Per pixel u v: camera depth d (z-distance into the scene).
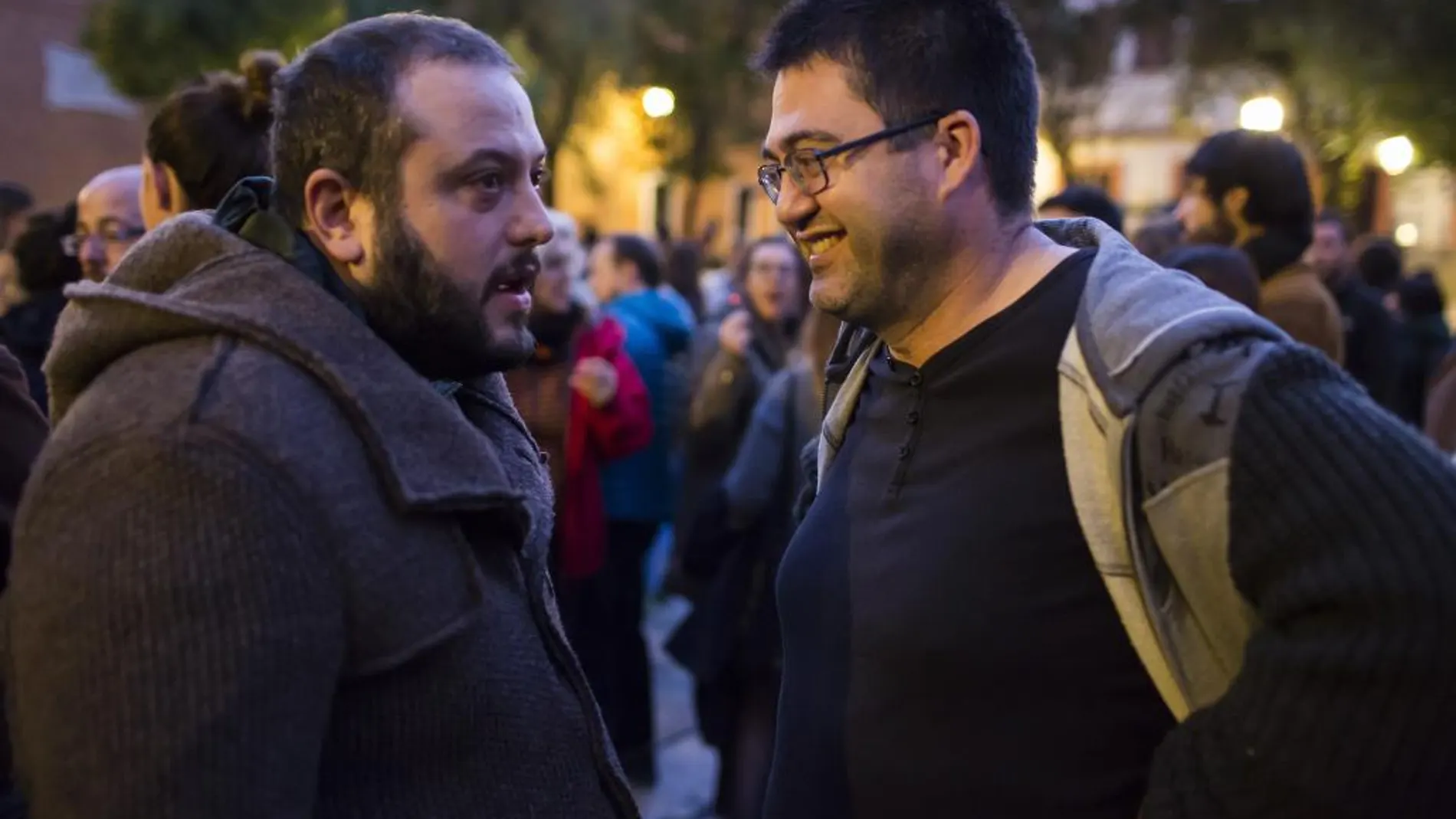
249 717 1.06
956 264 1.38
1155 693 1.26
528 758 1.27
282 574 1.09
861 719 1.37
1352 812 1.06
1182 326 1.19
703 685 3.57
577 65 12.55
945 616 1.31
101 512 1.07
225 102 2.10
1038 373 1.33
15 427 1.68
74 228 2.69
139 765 1.03
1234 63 16.12
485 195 1.29
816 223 1.41
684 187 22.64
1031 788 1.27
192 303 1.19
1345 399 1.14
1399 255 7.29
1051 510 1.28
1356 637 1.05
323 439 1.16
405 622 1.18
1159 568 1.20
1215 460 1.13
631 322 4.43
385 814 1.18
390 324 1.31
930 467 1.39
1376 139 14.61
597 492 4.02
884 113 1.34
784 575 1.54
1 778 1.58
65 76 10.91
